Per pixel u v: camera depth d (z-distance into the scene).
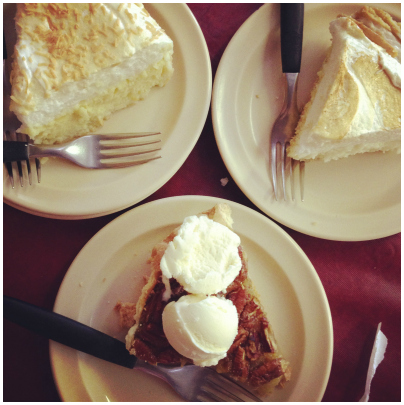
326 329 0.31
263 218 0.32
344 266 0.34
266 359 0.30
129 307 0.31
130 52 0.30
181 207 0.31
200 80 0.33
